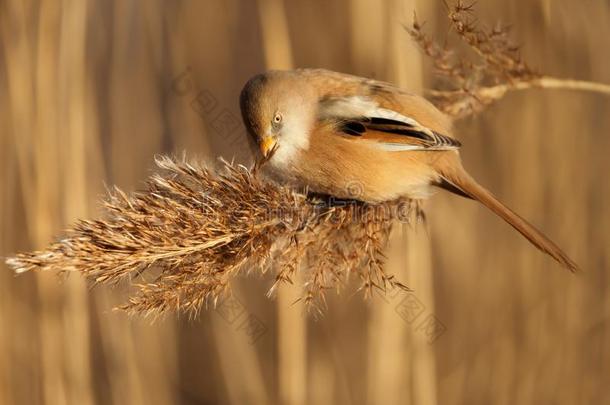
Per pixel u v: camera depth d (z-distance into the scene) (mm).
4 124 10406
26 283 10430
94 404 10648
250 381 11148
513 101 10719
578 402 10586
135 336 11094
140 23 11586
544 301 10883
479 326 11141
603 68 10617
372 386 9898
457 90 7578
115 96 11391
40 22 10039
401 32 9406
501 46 7172
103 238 5535
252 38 12078
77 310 10273
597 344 10734
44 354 10164
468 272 11234
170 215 5793
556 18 10578
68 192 10109
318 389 10953
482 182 10898
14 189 10445
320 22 11086
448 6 7148
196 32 11875
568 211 10734
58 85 10148
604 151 10820
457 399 10938
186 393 11766
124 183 11195
